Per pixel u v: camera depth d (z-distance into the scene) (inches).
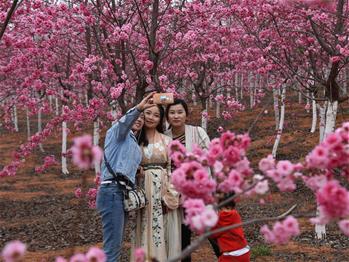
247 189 82.7
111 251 166.7
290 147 689.6
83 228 379.2
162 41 342.0
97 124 507.2
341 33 299.7
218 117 909.8
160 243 173.6
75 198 521.0
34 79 389.4
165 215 177.9
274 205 429.1
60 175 685.3
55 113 888.9
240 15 339.9
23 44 354.0
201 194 81.4
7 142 970.1
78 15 334.0
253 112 965.8
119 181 168.4
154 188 175.2
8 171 371.6
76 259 67.1
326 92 309.7
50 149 884.0
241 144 85.8
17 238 360.2
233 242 170.9
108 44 322.7
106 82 351.9
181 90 537.3
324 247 299.4
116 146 169.8
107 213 168.1
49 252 313.0
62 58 449.4
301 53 356.2
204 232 78.9
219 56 446.9
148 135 182.1
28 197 547.8
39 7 323.9
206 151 90.5
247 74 637.3
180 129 189.2
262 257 282.2
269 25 370.9
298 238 322.0
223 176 85.7
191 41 358.9
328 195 69.3
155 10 297.3
